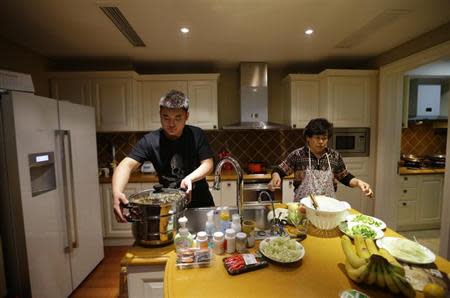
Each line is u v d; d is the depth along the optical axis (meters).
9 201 1.49
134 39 2.31
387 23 2.04
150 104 2.97
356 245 0.98
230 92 3.37
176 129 1.31
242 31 2.16
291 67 3.34
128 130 2.88
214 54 2.77
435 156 3.25
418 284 0.79
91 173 2.26
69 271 1.93
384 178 2.90
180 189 1.23
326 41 2.43
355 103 2.93
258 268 0.90
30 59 2.54
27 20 1.90
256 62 3.06
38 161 1.62
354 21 1.99
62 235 1.85
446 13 1.88
